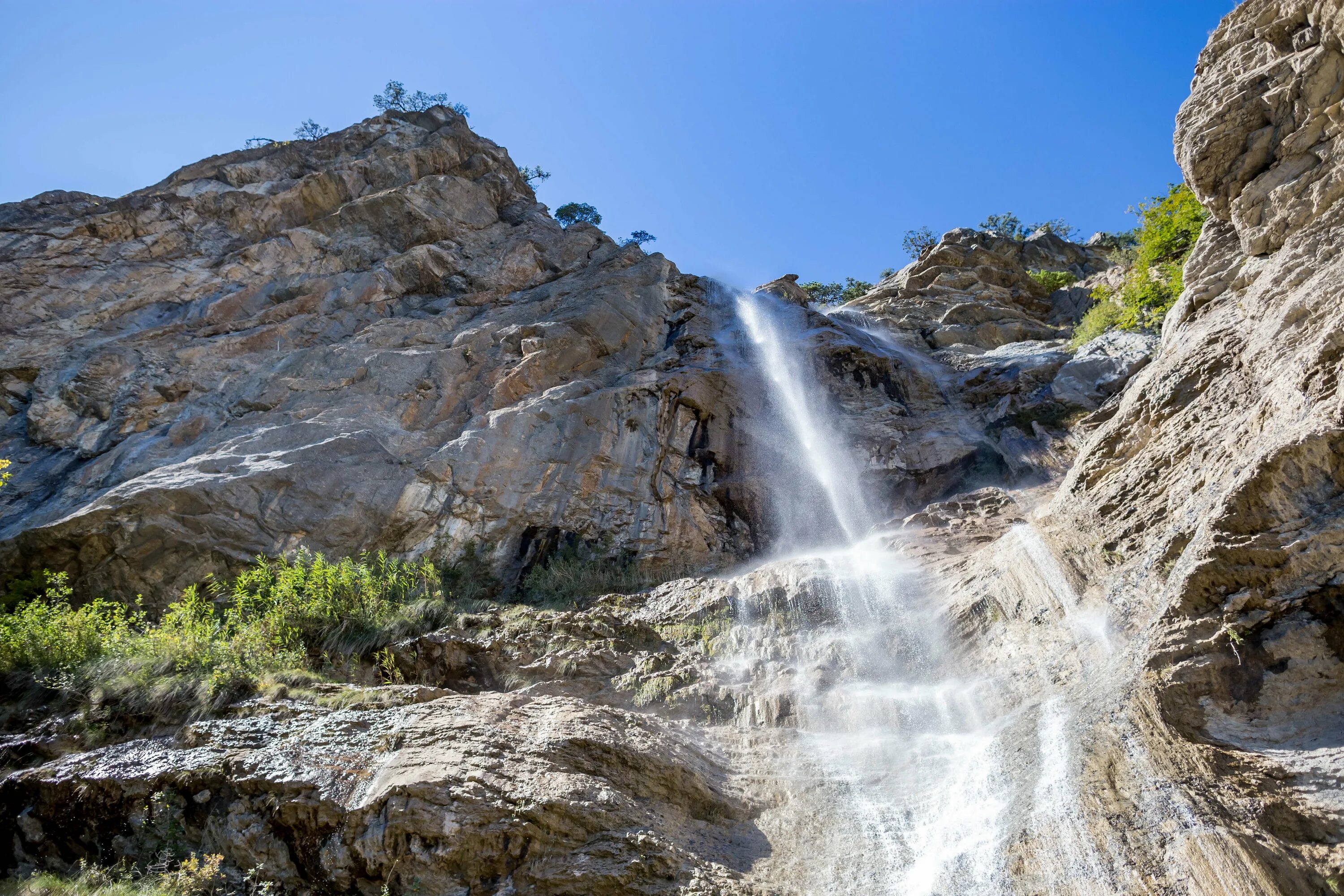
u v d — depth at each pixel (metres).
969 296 24.20
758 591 10.59
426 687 7.89
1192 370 9.16
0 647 8.55
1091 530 8.81
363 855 5.82
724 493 13.72
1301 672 5.82
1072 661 7.35
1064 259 32.69
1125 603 7.39
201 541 11.12
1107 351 15.14
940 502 13.20
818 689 8.44
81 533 10.68
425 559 12.07
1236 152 9.57
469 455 12.91
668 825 6.42
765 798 7.07
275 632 9.36
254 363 14.91
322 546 11.62
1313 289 7.75
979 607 8.90
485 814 5.95
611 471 13.55
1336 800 5.01
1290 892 4.65
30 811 6.71
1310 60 8.68
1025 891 5.42
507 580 12.23
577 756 6.74
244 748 6.96
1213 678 6.04
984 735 7.22
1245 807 5.20
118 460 12.61
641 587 12.01
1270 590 6.18
